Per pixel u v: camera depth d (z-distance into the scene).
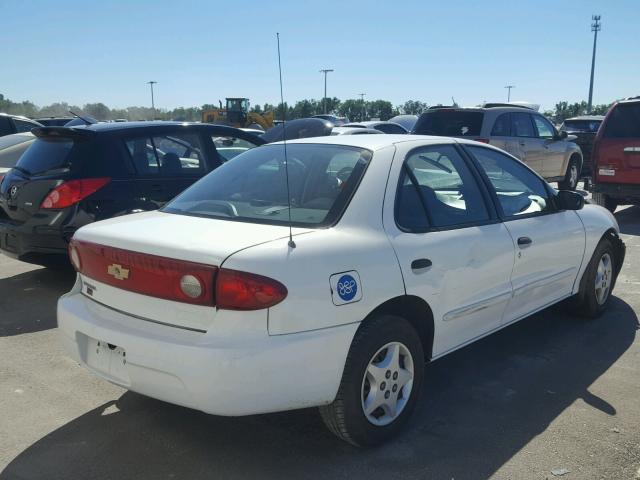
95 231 3.26
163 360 2.77
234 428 3.43
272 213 3.31
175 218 3.39
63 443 3.27
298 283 2.78
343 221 3.16
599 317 5.37
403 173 3.54
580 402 3.77
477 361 4.41
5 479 2.95
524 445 3.26
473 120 11.22
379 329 3.10
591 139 15.75
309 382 2.84
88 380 4.03
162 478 2.96
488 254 3.82
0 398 3.76
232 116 34.12
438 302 3.47
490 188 4.12
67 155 5.63
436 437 3.35
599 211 5.28
